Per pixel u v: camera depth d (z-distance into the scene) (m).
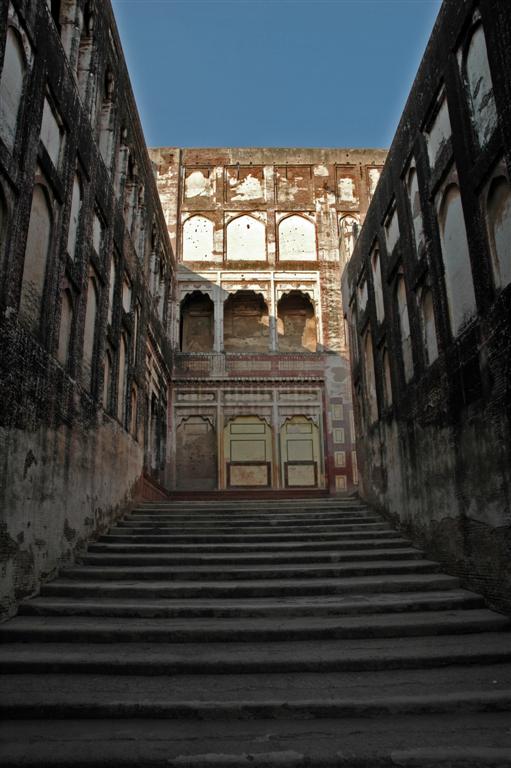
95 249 9.53
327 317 20.84
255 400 19.89
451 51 7.27
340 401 19.94
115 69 10.74
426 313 8.73
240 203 22.34
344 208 22.27
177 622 5.90
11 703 4.19
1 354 5.68
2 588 5.77
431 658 5.00
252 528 9.82
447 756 3.61
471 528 6.93
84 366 8.76
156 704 4.21
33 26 6.63
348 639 5.61
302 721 4.14
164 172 22.42
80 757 3.60
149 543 9.12
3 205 5.84
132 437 12.02
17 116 6.25
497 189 6.20
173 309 20.34
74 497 8.03
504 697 4.29
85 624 5.75
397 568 7.78
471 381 6.90
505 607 6.08
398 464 9.86
